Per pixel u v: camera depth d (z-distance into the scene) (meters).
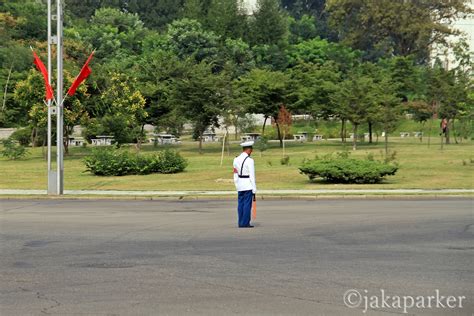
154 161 47.78
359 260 16.92
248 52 113.62
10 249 18.72
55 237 21.00
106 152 48.91
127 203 32.84
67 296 13.20
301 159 57.78
